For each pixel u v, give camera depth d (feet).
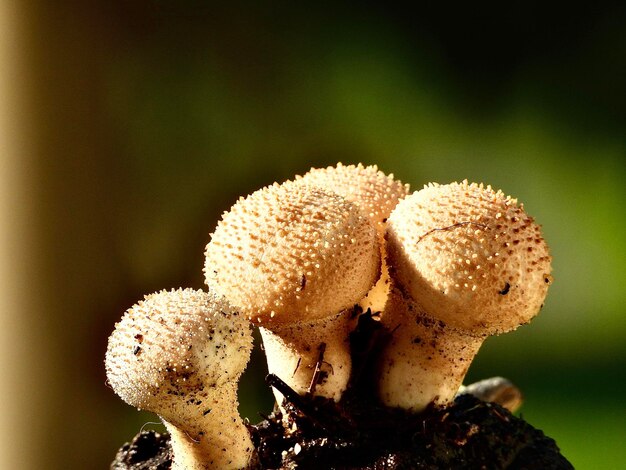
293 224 0.71
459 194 0.73
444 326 0.74
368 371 0.78
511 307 0.71
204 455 0.72
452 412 0.78
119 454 0.79
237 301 0.71
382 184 0.79
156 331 0.68
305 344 0.75
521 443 0.78
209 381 0.69
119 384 0.69
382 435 0.76
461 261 0.71
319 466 0.75
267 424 0.77
